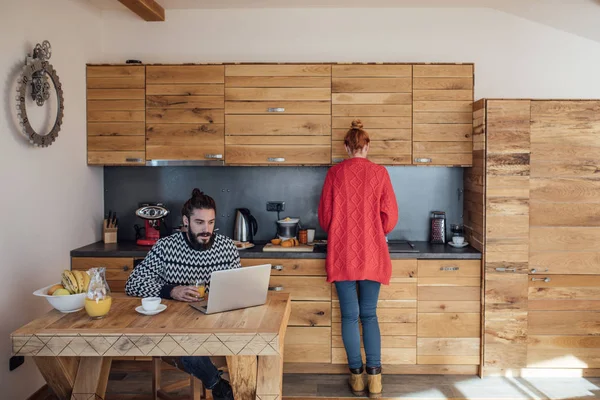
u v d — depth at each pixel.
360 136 3.58
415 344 3.73
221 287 2.27
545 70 4.13
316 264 3.72
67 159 3.69
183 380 3.24
